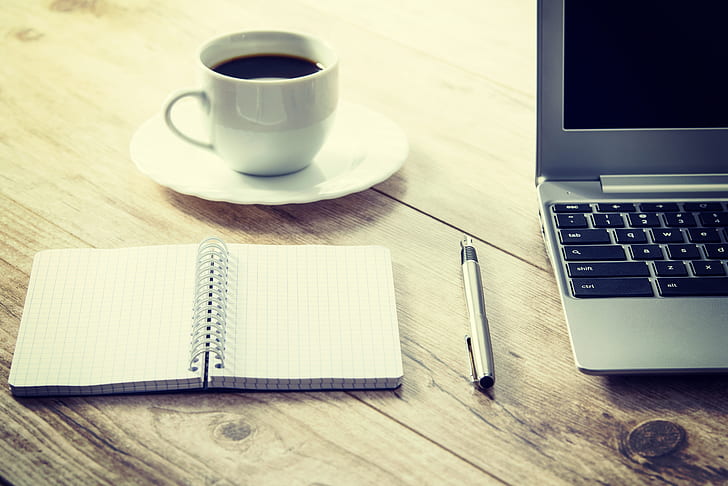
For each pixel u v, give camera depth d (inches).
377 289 26.1
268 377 22.6
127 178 31.5
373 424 22.0
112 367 22.7
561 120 28.2
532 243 29.4
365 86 38.6
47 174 31.3
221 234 28.7
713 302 24.5
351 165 31.7
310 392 23.0
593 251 26.0
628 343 23.3
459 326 25.6
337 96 30.6
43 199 29.9
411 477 20.6
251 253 27.1
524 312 26.2
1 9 43.3
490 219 30.5
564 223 27.0
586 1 27.0
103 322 24.2
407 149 32.4
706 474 21.0
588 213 27.4
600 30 27.2
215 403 22.5
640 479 20.8
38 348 23.2
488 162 33.8
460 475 20.7
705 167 28.8
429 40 43.3
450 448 21.5
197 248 27.2
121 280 25.7
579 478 20.8
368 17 45.2
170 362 22.9
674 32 27.1
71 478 20.1
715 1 26.7
